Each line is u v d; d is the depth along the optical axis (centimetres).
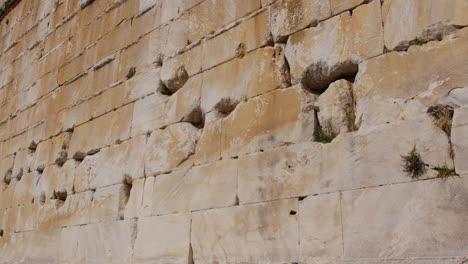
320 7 562
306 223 499
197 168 641
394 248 430
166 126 714
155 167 704
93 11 988
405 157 443
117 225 731
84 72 942
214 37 683
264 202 544
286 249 509
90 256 762
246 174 573
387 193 448
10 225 1007
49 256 853
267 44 611
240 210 566
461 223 399
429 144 433
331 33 543
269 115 574
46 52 1109
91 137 861
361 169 472
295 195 518
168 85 746
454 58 439
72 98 952
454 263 393
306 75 558
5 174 1100
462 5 445
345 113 515
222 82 648
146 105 763
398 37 483
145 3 846
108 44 905
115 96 837
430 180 424
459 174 410
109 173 787
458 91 430
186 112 688
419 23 470
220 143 621
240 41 643
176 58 738
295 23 584
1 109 1227
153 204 684
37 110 1060
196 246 604
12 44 1284
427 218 418
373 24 508
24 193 999
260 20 627
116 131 805
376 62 494
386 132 464
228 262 561
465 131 415
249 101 603
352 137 488
